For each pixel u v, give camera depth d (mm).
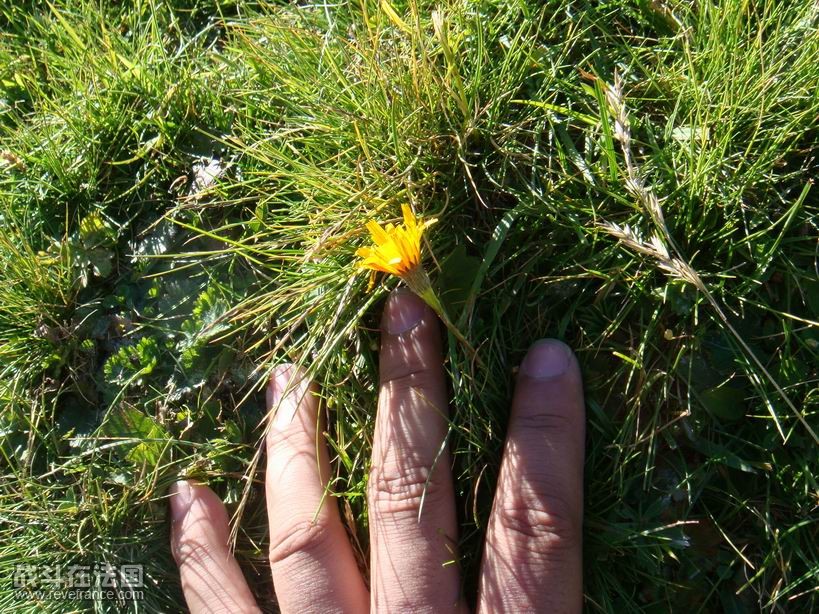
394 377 157
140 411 178
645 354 156
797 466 152
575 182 158
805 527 153
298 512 165
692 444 156
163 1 210
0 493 182
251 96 183
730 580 157
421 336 156
